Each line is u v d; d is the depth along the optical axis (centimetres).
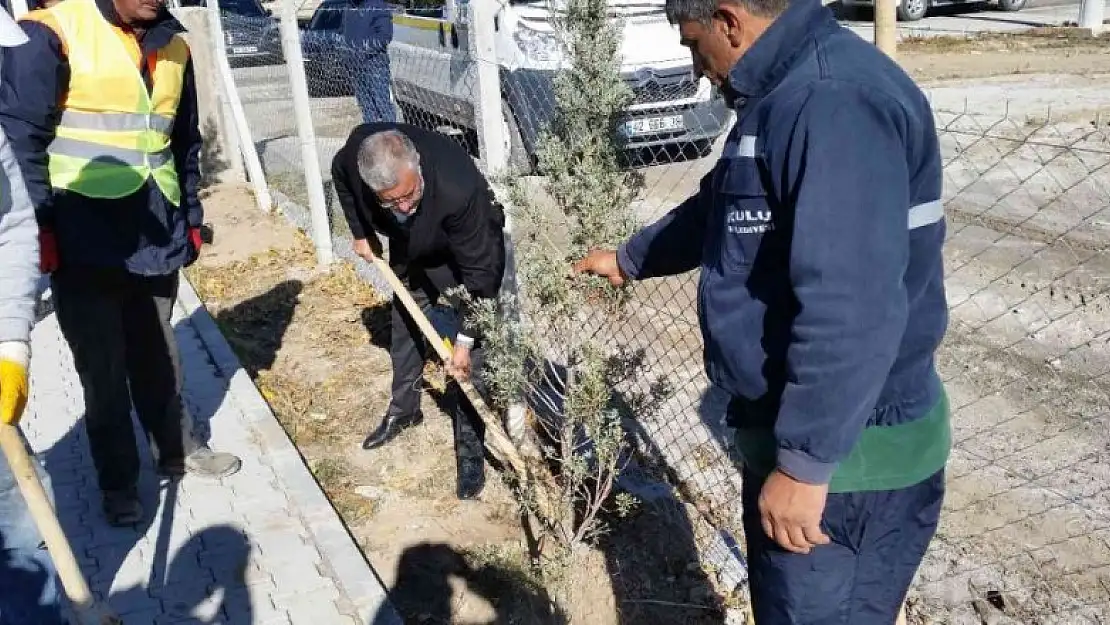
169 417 364
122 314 338
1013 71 1168
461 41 438
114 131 303
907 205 169
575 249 306
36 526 229
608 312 324
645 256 264
